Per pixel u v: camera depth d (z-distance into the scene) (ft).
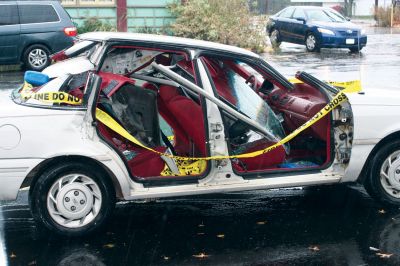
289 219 19.30
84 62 18.30
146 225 18.93
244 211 20.16
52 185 17.43
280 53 70.59
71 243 17.49
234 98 19.10
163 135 20.43
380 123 19.19
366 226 18.58
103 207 17.80
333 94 19.54
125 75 18.45
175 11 70.13
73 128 17.26
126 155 18.54
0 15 51.83
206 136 18.17
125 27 69.72
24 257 16.48
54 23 53.31
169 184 18.10
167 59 20.10
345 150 19.33
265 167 19.36
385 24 117.91
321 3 140.77
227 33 69.10
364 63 59.31
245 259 16.22
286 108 20.68
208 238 17.78
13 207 20.81
